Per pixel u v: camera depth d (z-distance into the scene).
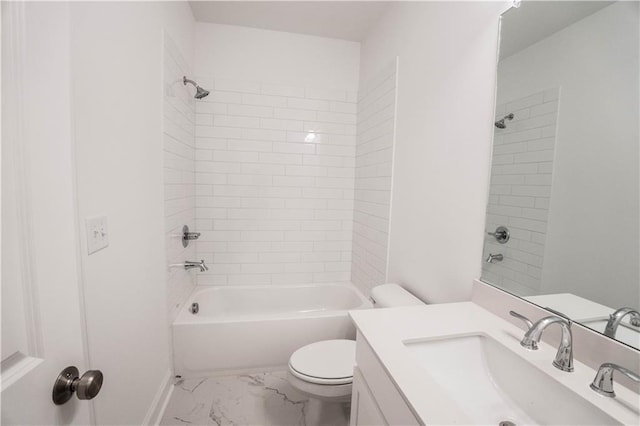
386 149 1.90
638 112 0.63
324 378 1.23
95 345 0.88
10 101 0.45
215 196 2.32
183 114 1.91
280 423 1.46
